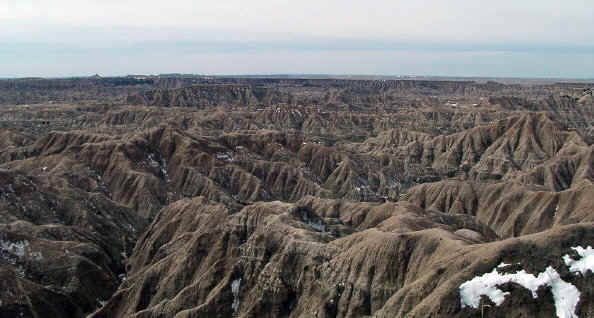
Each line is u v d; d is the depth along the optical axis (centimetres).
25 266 13075
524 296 7325
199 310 11081
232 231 13000
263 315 10644
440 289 7844
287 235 11638
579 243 7762
